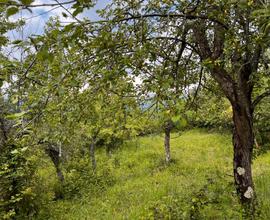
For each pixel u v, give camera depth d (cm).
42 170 1966
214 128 2883
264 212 783
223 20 472
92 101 523
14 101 322
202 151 2269
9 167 1084
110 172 1877
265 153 1869
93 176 1706
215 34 643
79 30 269
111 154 2420
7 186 1114
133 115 589
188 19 454
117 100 597
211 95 942
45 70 351
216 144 2444
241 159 775
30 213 1173
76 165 1822
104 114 602
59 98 454
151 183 1543
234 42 455
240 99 743
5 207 1113
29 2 171
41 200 1230
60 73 341
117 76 402
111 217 1135
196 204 819
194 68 695
